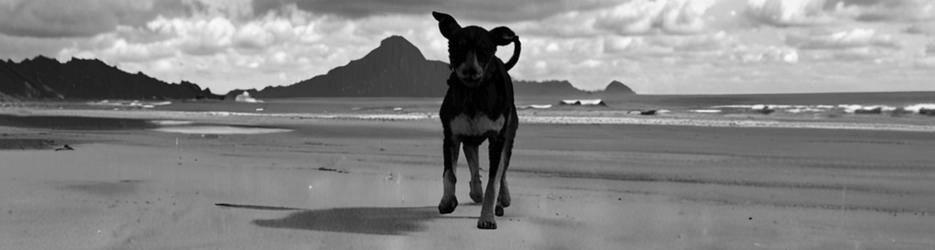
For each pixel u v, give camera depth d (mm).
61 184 7805
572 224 5660
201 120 30750
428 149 14008
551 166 10703
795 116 32250
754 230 5449
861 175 9648
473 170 6262
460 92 5660
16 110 51719
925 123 25516
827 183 8680
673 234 5258
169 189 7523
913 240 5117
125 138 17453
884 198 7324
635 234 5246
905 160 11961
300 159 11609
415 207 6496
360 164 10781
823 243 4988
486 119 5590
